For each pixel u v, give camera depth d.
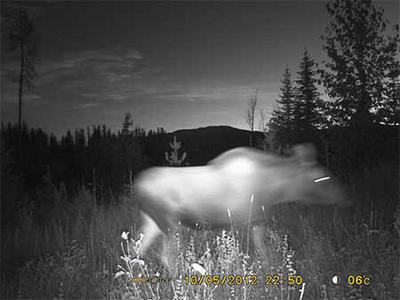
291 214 4.48
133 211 4.82
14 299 2.97
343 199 5.04
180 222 3.95
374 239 3.78
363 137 6.43
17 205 5.37
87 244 4.00
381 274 3.00
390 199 5.15
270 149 10.42
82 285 3.06
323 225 4.31
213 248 3.66
